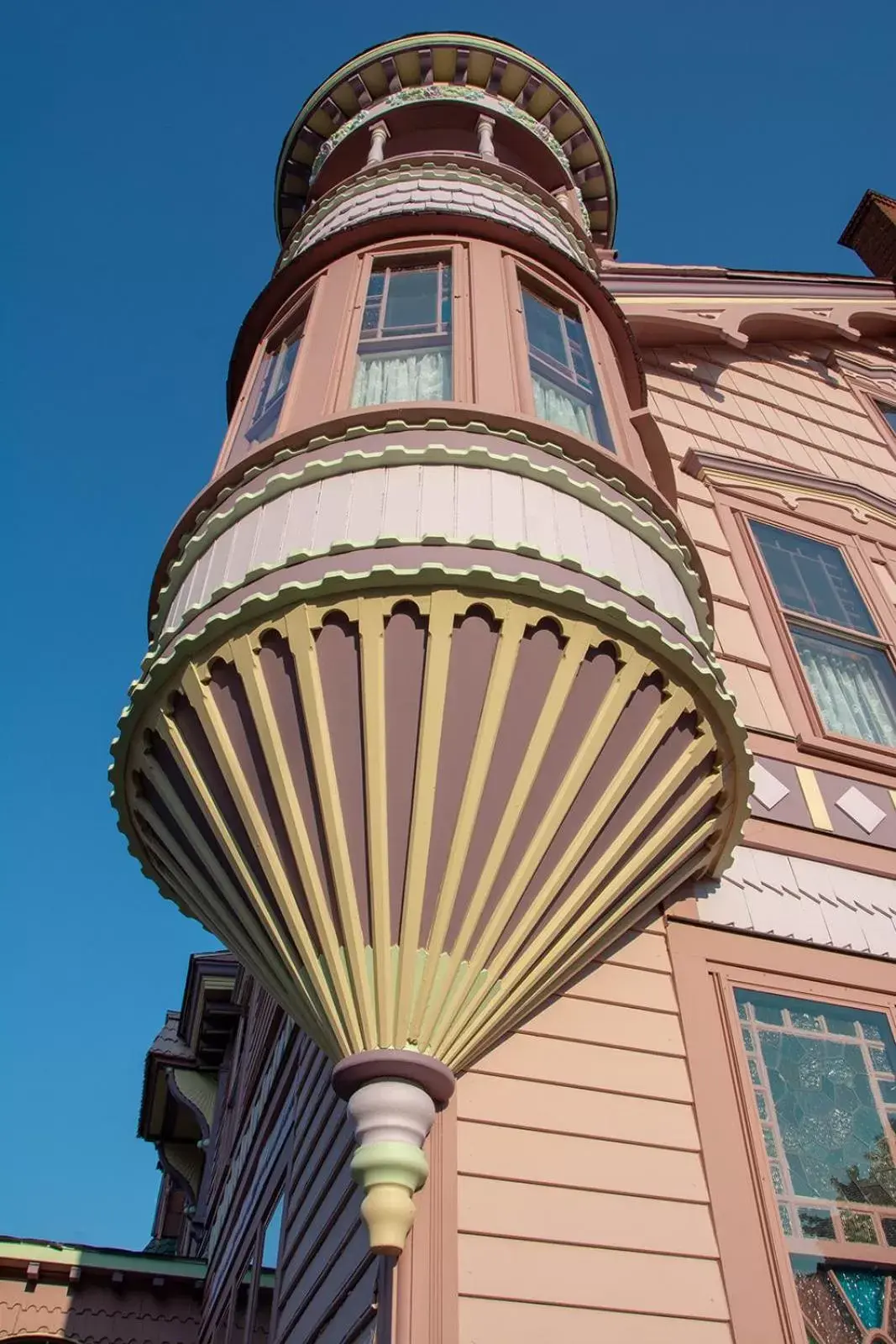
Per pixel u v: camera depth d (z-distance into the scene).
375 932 4.21
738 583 8.53
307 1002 4.38
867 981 6.08
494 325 6.88
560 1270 4.27
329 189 10.12
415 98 10.11
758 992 5.79
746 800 5.68
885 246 15.67
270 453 5.82
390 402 6.43
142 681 5.17
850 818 7.00
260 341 8.09
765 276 12.62
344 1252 4.86
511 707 4.62
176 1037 14.98
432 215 7.77
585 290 8.05
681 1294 4.43
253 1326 7.94
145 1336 10.68
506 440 5.66
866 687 8.34
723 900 6.10
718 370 11.58
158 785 5.18
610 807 4.78
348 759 4.47
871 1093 5.63
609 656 4.96
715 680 5.25
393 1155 3.82
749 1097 5.25
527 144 10.37
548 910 4.65
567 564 5.00
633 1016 5.29
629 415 7.46
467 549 4.90
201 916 5.62
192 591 5.46
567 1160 4.60
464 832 4.35
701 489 9.34
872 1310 4.81
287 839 4.46
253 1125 9.55
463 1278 4.09
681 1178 4.79
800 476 9.89
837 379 12.59
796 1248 4.89
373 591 4.73
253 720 4.70
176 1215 18.23
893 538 9.88
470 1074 4.69
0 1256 10.57
